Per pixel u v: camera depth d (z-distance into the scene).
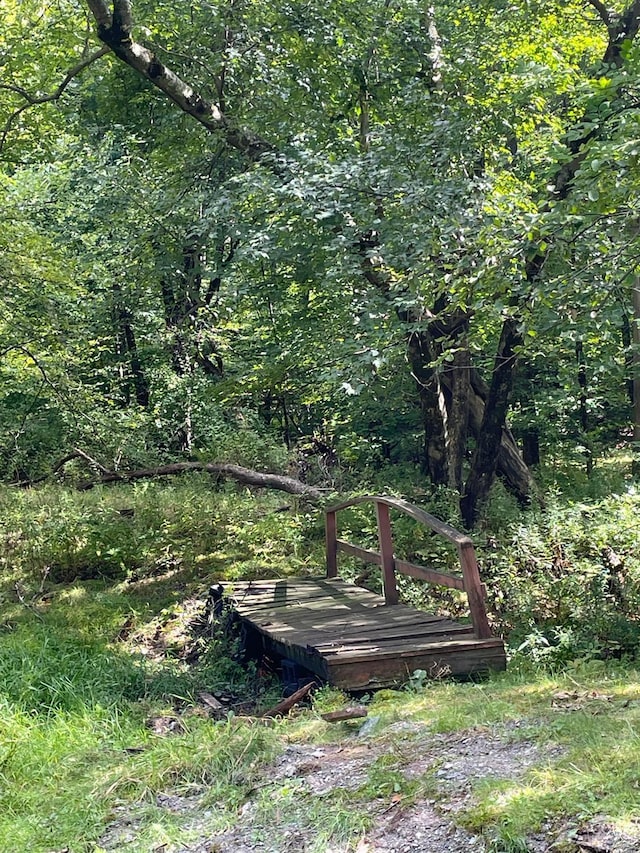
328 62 13.09
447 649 6.77
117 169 16.17
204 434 17.98
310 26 12.72
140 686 7.44
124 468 15.62
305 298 15.41
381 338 10.30
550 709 5.00
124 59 11.79
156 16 13.43
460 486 13.75
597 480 16.89
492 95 12.75
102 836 4.25
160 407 18.28
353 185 10.73
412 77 13.14
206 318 18.33
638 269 8.15
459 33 13.62
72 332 14.34
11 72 15.10
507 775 3.96
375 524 12.00
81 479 15.59
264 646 8.28
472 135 12.08
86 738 5.75
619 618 8.85
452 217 9.89
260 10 13.11
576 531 10.14
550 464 20.17
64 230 18.53
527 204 10.16
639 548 9.66
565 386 17.61
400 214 10.80
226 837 4.02
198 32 13.30
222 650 8.77
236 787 4.61
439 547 11.07
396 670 6.62
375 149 11.49
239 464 16.12
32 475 16.16
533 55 13.32
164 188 14.49
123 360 20.03
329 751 4.97
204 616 10.10
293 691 7.34
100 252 17.11
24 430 16.59
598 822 3.24
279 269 14.68
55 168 19.05
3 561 11.66
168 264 14.51
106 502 13.17
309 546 12.27
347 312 12.36
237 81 13.30
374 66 13.27
